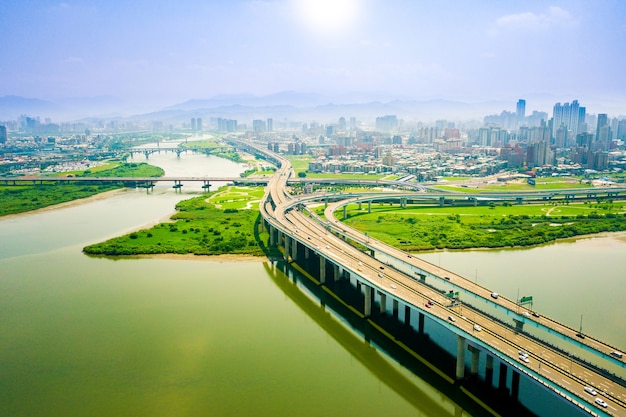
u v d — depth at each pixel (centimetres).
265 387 15962
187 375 16650
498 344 15200
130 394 15612
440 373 16825
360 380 16438
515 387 15925
